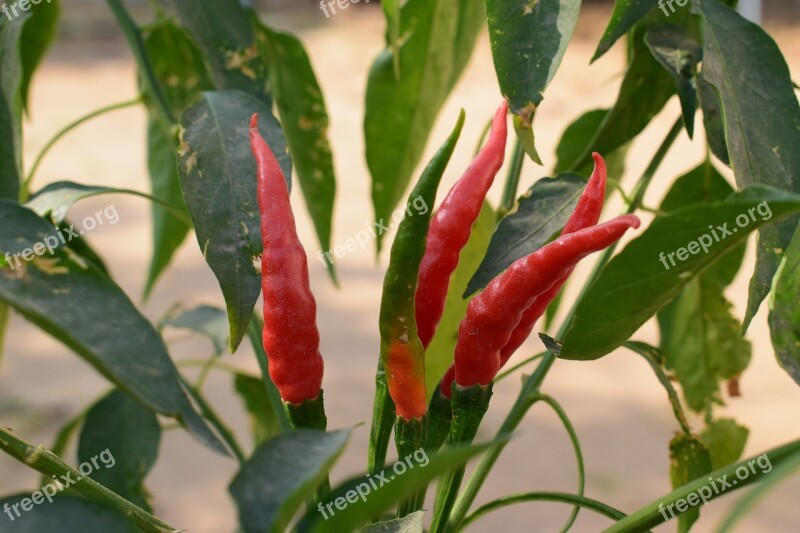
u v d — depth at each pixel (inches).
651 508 11.3
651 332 59.1
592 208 11.8
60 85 97.8
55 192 13.8
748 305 11.7
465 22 17.2
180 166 12.6
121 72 101.7
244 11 15.8
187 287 65.2
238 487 9.8
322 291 66.5
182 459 49.1
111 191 14.0
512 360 54.6
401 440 12.0
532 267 11.4
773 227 11.8
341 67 99.3
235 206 12.5
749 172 12.1
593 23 101.4
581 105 82.2
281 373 12.0
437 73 17.4
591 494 44.8
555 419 51.3
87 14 116.9
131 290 64.3
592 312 11.3
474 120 81.9
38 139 84.4
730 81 12.3
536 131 76.9
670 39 13.6
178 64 18.1
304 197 17.9
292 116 17.5
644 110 14.2
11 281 10.5
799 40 93.0
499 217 14.7
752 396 51.5
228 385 54.7
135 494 16.3
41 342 59.8
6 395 52.6
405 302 11.5
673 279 11.1
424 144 18.1
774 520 44.4
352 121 86.6
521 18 11.9
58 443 17.3
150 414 16.4
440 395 12.5
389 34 16.4
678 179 16.2
